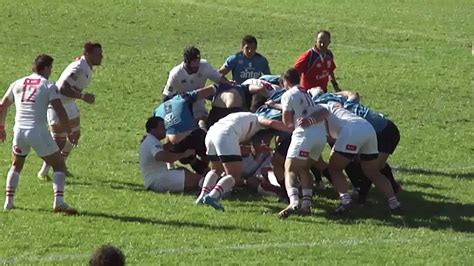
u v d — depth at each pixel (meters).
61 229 27.94
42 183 33.53
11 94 30.25
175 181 33.03
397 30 81.56
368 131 31.05
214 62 65.75
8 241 26.69
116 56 65.50
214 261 25.47
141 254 25.84
